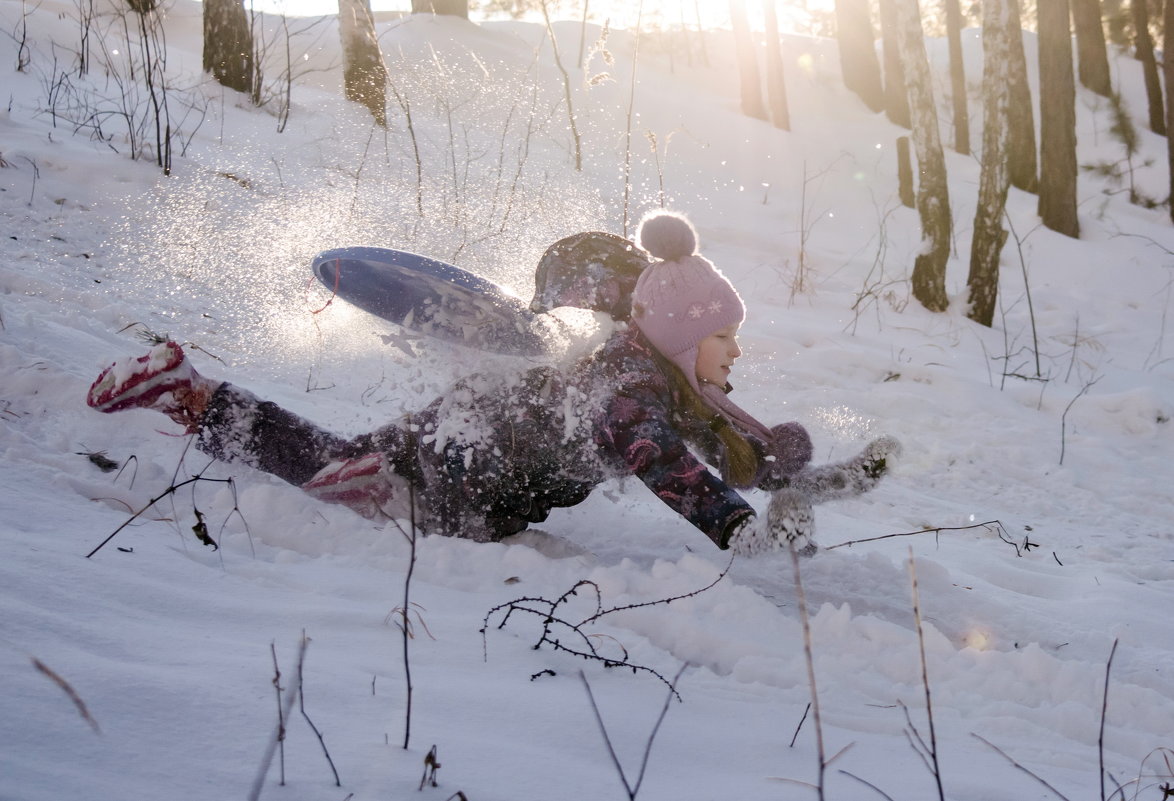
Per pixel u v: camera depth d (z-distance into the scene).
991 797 1.82
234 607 2.25
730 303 3.10
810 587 3.28
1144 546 4.92
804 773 1.84
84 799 1.30
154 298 5.50
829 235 11.37
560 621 2.32
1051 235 13.10
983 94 9.29
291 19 13.80
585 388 3.05
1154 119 18.03
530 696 1.98
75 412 3.55
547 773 1.64
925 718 2.27
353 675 1.94
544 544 3.24
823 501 3.33
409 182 8.27
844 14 17.58
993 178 9.27
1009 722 2.29
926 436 6.47
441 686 1.96
